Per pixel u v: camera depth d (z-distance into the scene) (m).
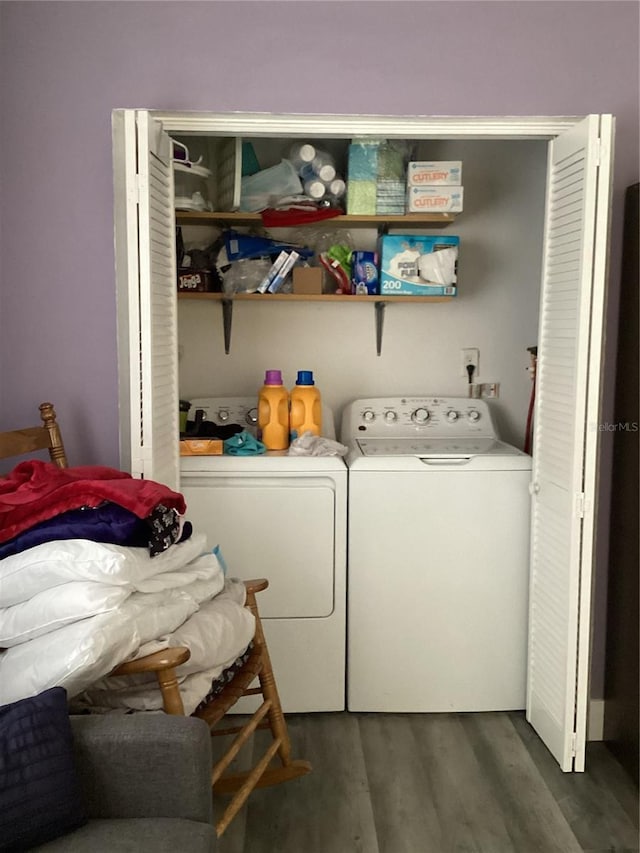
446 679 2.58
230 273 2.77
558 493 2.25
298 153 2.73
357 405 2.94
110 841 1.28
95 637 1.45
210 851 1.29
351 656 2.57
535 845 1.96
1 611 1.58
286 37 2.16
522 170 2.98
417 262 2.72
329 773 2.26
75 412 2.28
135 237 2.00
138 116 1.98
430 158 2.96
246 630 1.92
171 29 2.15
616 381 2.33
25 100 2.17
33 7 2.14
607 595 2.42
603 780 2.23
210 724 1.73
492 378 3.06
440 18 2.17
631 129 2.23
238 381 3.01
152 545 1.68
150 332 2.03
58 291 2.24
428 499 2.51
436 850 1.94
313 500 2.50
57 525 1.60
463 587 2.55
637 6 2.19
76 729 1.40
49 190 2.20
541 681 2.42
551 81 2.20
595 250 2.05
